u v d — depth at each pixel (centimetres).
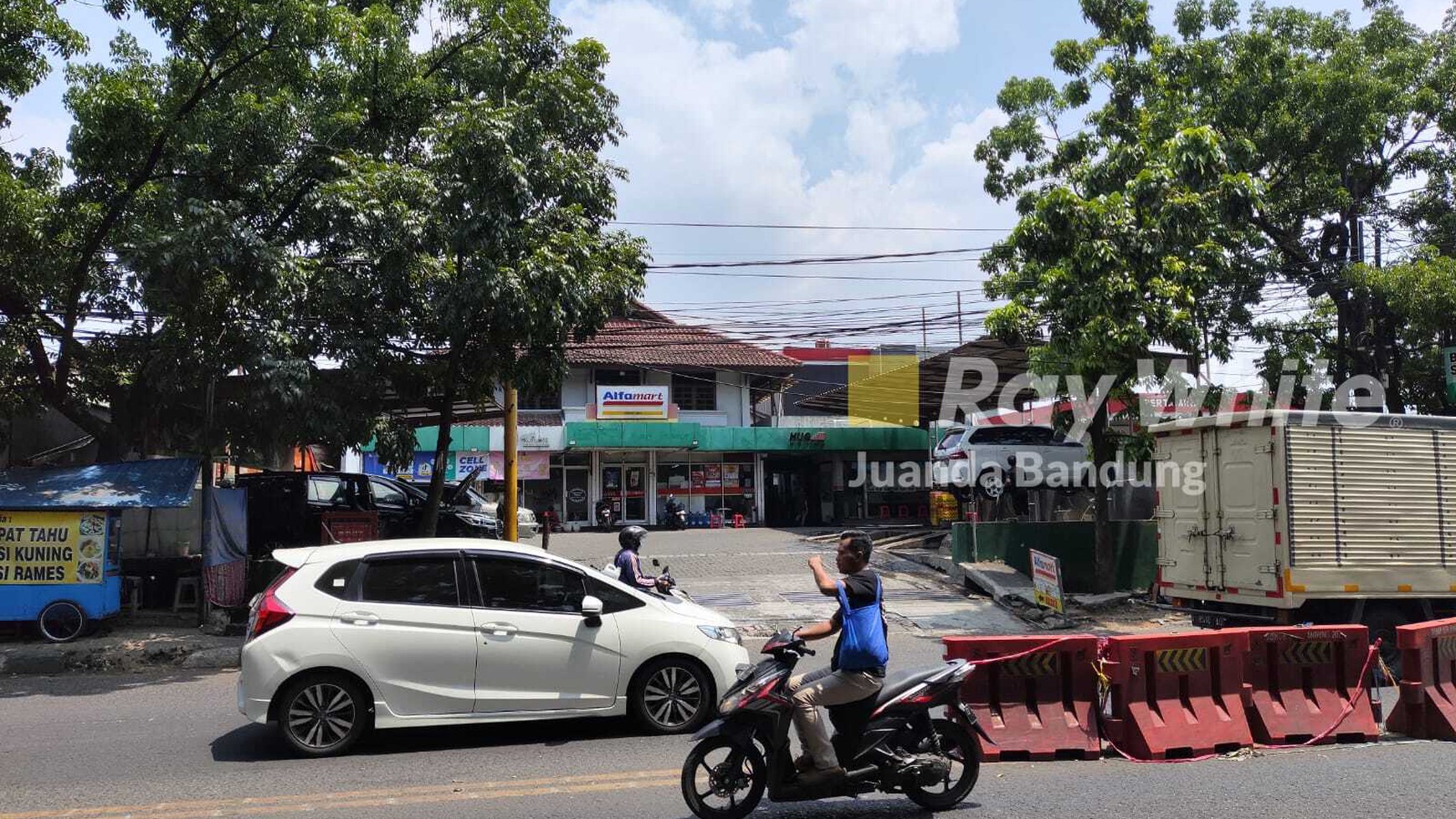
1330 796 599
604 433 2880
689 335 3153
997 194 1964
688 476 3133
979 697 696
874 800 603
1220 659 728
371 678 708
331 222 1252
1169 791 608
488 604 744
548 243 1261
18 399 1367
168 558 1419
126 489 1210
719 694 778
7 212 1159
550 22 1431
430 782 635
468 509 1938
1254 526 1079
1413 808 573
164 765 686
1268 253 1903
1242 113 1823
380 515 1755
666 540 2545
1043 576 1517
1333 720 750
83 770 673
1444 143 1889
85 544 1191
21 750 740
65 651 1127
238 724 831
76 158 1252
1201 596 1145
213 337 1186
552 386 1380
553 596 761
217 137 1270
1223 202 1528
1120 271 1488
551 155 1307
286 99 1302
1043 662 704
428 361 1411
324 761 693
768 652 557
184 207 1198
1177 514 1188
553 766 675
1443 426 1109
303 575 727
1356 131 1775
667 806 584
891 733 559
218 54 1309
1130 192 1519
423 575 741
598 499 3033
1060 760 687
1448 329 1725
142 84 1330
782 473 3322
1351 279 1786
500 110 1245
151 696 967
